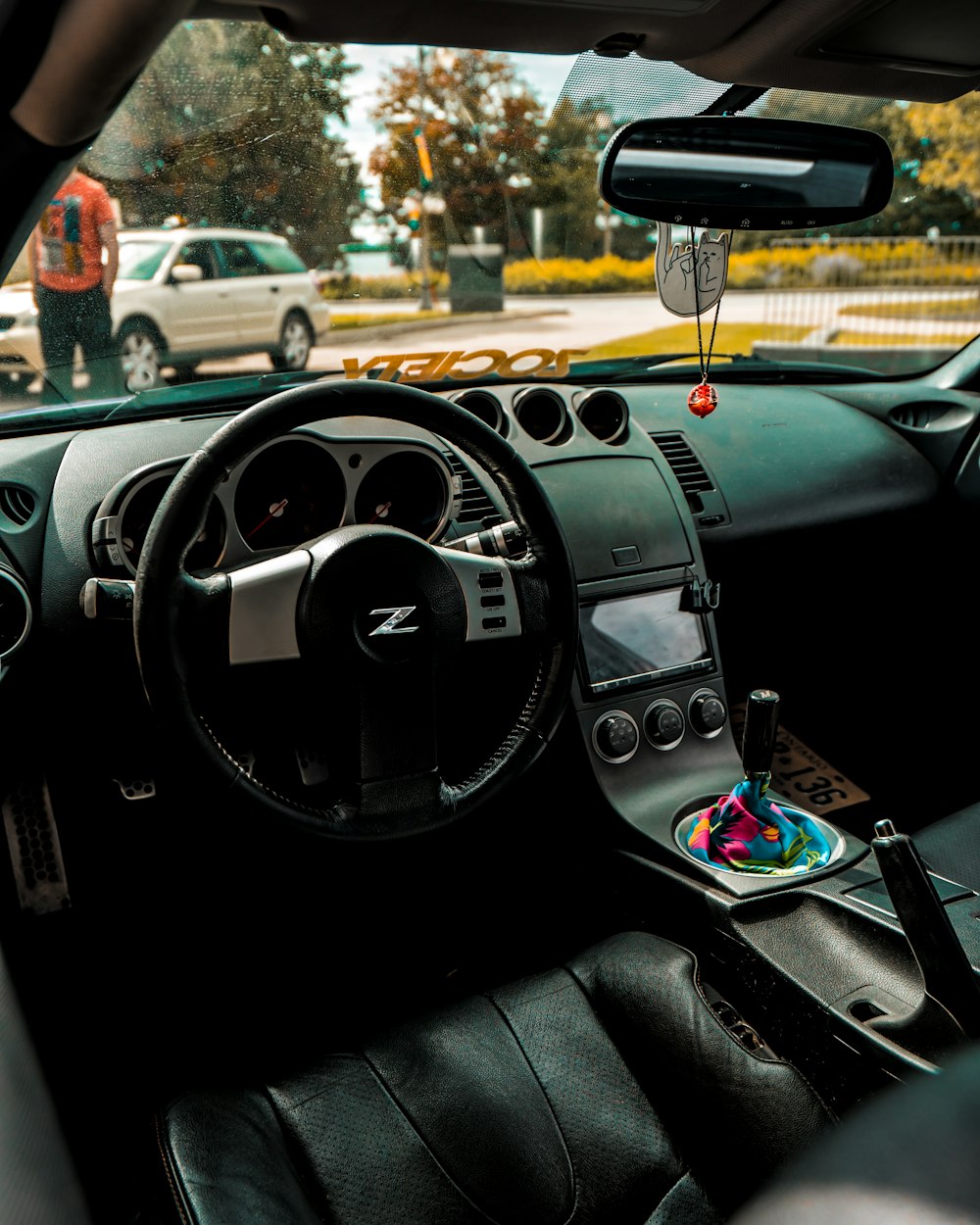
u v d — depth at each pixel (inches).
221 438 49.0
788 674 106.7
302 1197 47.4
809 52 42.2
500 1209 49.1
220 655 51.8
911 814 93.6
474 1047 57.0
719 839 67.1
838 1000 55.6
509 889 84.0
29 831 70.9
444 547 58.9
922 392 103.6
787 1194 20.1
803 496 92.1
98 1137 64.0
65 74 27.6
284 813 52.1
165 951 76.6
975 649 101.6
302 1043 70.6
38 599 64.6
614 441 84.0
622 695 76.5
